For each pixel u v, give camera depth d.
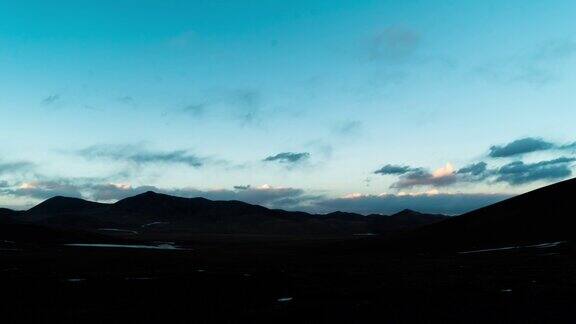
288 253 120.31
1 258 86.25
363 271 59.06
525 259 66.19
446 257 81.81
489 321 27.48
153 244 183.00
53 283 47.97
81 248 136.38
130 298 38.53
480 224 119.81
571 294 34.53
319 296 38.22
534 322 26.80
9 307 34.56
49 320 30.16
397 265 67.75
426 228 136.62
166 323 29.02
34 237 161.62
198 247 164.62
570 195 119.25
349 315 30.22
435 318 28.78
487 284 42.03
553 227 101.06
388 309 31.84
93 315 31.64
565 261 59.69
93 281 49.91
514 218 115.75
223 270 63.31
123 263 76.69
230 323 28.77
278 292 41.12
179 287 45.31
